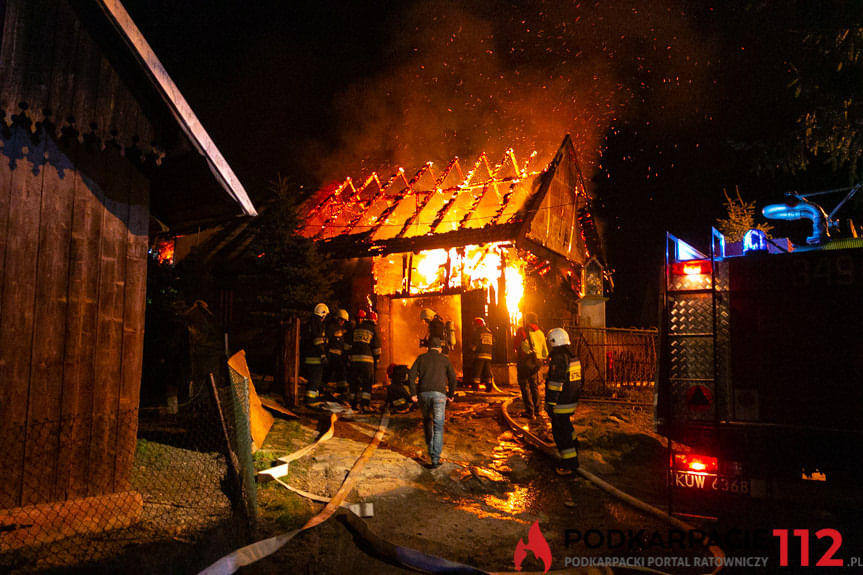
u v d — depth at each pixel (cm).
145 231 525
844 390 469
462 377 1723
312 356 1095
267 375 1648
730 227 1688
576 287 2056
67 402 457
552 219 1895
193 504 525
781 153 696
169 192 588
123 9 457
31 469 434
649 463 796
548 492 661
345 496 589
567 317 1947
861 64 618
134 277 512
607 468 756
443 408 745
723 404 509
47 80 439
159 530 465
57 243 460
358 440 856
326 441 830
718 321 515
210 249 1870
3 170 434
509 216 1814
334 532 486
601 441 872
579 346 1342
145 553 418
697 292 527
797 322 488
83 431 466
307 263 1406
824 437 472
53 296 455
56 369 453
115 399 490
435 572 425
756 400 497
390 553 448
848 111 636
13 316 431
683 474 523
